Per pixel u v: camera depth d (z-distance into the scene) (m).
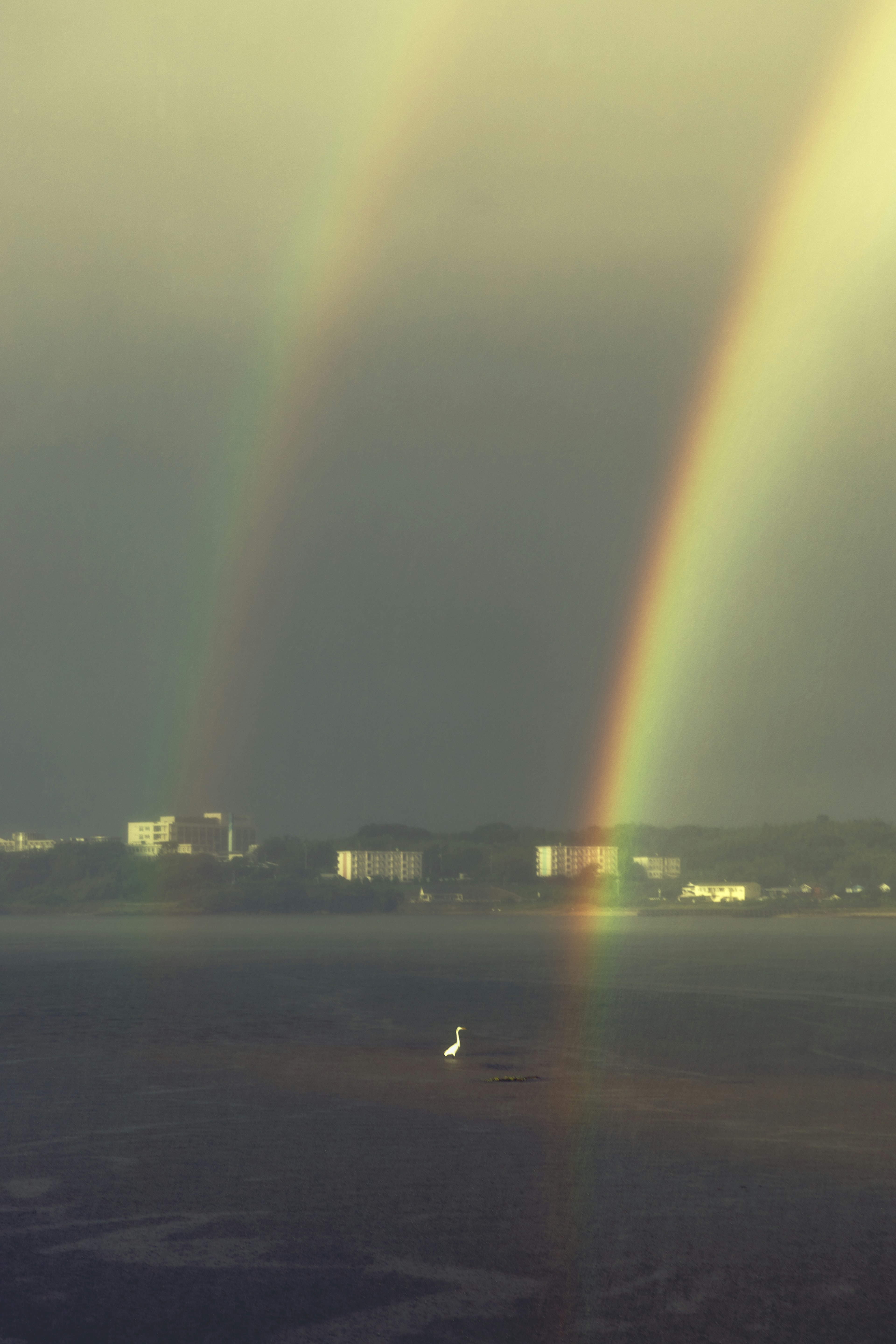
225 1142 69.00
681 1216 51.84
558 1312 40.72
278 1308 41.19
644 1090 88.56
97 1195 56.34
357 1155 64.94
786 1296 42.09
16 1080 94.94
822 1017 149.12
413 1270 44.94
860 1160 63.06
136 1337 38.81
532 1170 61.06
